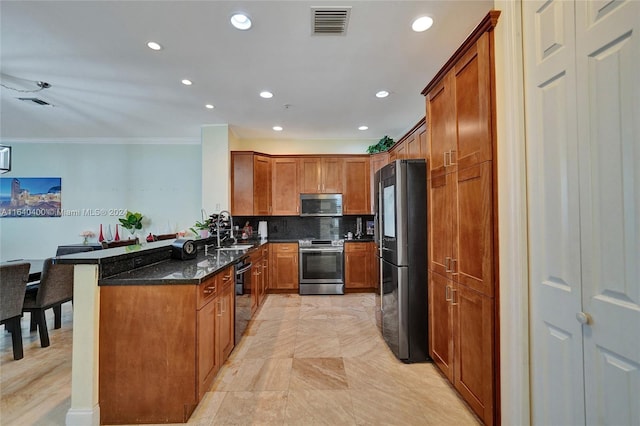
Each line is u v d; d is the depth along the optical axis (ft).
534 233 4.37
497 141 4.98
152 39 7.25
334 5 6.14
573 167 3.68
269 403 6.29
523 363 4.48
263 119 13.39
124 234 17.10
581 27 3.54
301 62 8.41
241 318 9.36
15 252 16.72
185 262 7.93
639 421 2.95
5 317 8.00
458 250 6.21
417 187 8.05
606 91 3.25
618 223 3.15
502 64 4.82
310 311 12.42
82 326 5.60
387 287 8.92
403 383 7.02
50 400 6.42
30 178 16.79
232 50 7.77
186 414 5.72
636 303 2.98
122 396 5.73
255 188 15.11
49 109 12.03
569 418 3.78
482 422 5.64
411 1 6.04
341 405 6.21
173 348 5.76
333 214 15.88
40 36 7.05
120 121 13.65
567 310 3.79
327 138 16.89
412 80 9.56
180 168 17.17
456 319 6.34
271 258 15.29
